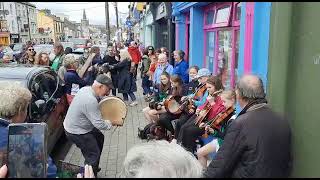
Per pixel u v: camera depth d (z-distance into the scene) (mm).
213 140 4227
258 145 1894
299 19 1212
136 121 8094
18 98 2666
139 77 16172
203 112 4570
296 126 1649
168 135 5895
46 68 5980
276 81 1333
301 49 1302
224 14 7074
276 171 1469
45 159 1362
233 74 6379
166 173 1434
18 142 1362
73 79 6789
